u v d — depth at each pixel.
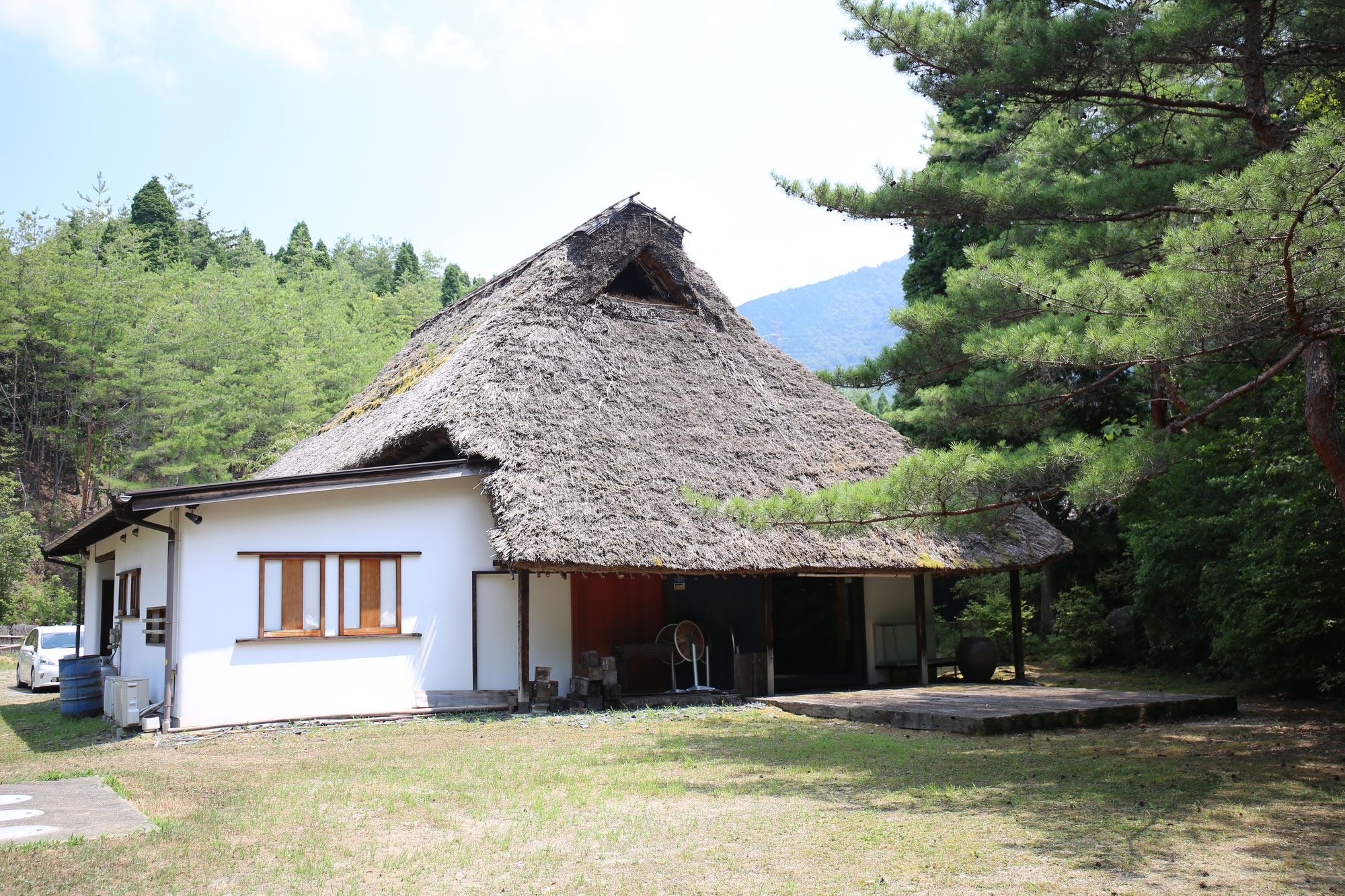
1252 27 9.97
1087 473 8.44
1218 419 13.78
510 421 13.71
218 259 68.44
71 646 20.55
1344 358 10.16
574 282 16.50
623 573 12.85
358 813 6.86
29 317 42.41
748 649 15.12
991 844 5.79
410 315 66.81
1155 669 18.75
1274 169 6.66
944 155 14.84
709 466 14.87
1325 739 9.88
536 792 7.56
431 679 13.42
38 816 6.77
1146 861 5.43
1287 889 4.91
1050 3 10.98
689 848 5.80
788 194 11.80
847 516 9.27
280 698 12.36
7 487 37.22
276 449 38.84
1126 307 8.44
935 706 11.75
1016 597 16.72
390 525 13.43
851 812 6.70
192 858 5.63
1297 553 11.48
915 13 10.89
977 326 10.86
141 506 11.49
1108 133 11.81
